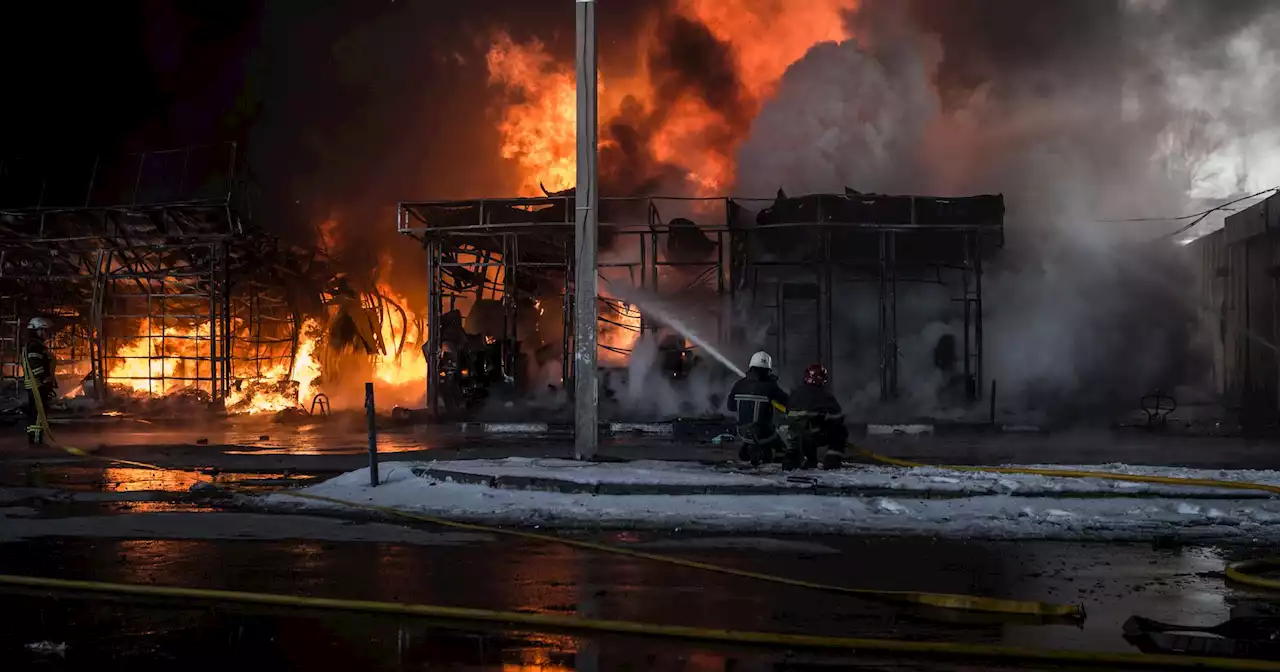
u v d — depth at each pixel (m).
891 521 9.59
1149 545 8.73
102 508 10.96
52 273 30.66
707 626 6.02
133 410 28.30
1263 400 27.88
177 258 30.08
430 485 11.63
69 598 6.82
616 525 9.59
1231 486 10.74
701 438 21.17
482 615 6.19
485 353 26.94
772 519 9.70
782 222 25.19
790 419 12.47
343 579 7.35
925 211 24.86
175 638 5.78
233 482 13.50
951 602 6.50
